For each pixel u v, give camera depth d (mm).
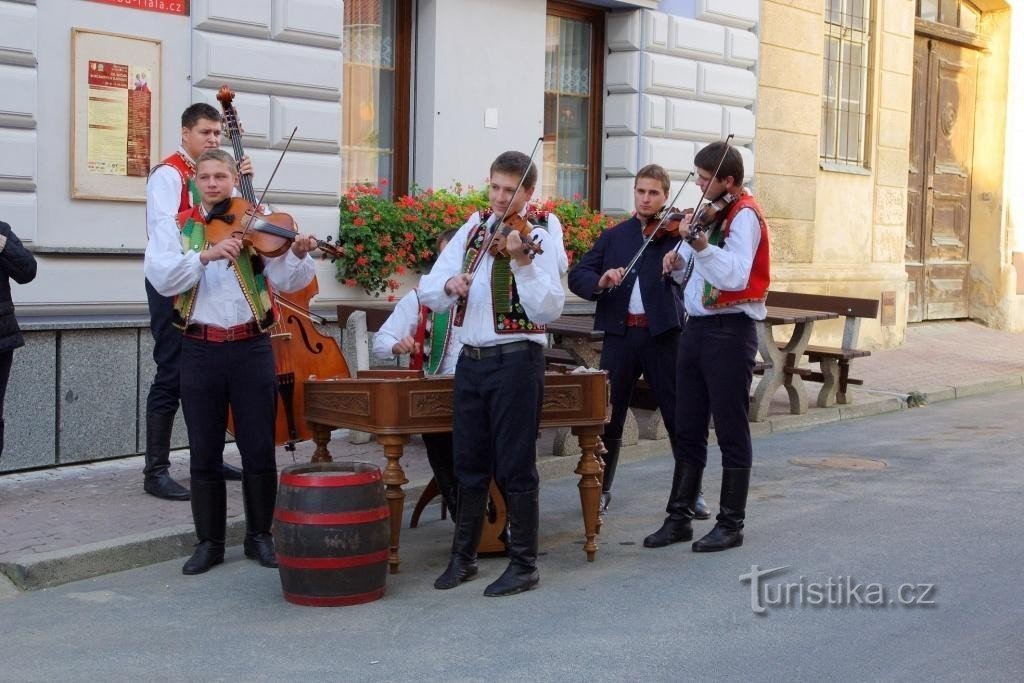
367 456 7910
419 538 6379
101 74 7598
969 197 16391
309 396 5934
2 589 5371
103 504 6508
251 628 4891
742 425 5969
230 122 5867
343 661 4504
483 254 5148
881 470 8023
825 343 13297
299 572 5133
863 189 14023
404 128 9992
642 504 7168
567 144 11336
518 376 5168
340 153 9047
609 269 6574
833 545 6098
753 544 6133
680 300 6461
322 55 8703
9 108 7203
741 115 12203
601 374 5816
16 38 7199
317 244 5527
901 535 6289
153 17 7824
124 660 4531
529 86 10578
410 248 9281
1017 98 16234
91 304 7656
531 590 5395
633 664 4453
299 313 6566
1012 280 16344
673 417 6527
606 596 5305
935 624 4887
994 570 5645
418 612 5090
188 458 7746
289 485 5172
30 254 6352
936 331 15570
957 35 15586
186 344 5543
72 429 7359
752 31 12406
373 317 8289
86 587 5488
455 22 9977
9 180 7246
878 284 14109
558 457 7996
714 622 4938
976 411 10773
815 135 13148
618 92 11461
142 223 7871
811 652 4570
